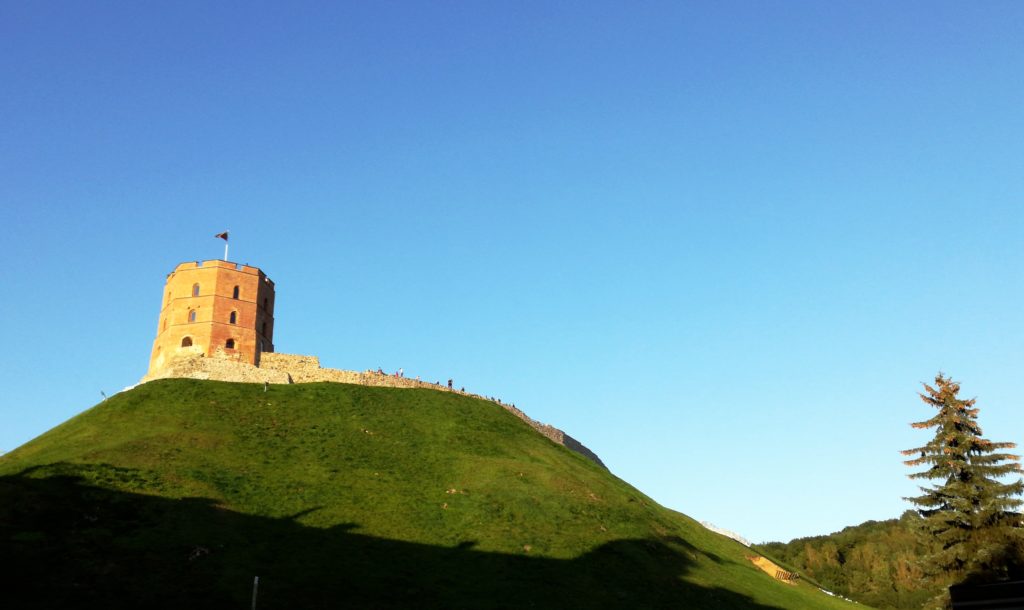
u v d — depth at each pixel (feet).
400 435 305.12
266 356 338.54
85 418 275.59
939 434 272.51
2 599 164.76
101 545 191.93
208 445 261.24
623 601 215.31
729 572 265.34
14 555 181.37
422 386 368.89
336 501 243.81
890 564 467.52
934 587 262.47
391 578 204.95
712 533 319.27
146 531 201.46
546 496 272.51
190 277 336.49
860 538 552.41
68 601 168.35
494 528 246.06
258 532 215.10
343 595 191.42
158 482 228.43
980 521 253.65
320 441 284.20
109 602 170.60
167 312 337.52
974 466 263.08
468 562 222.89
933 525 261.24
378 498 251.80
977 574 247.29
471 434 320.50
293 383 335.06
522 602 203.72
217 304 331.16
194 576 185.98
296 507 234.17
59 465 227.81
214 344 325.21
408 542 228.02
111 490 218.59
